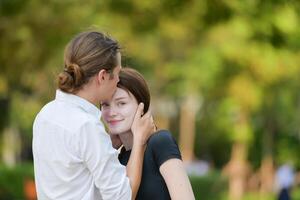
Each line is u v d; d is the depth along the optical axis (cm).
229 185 5038
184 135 6600
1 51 3192
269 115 6100
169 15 2844
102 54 739
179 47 5388
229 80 4634
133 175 749
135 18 3091
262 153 6469
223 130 6256
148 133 767
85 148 727
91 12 3191
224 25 2739
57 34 3164
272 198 5241
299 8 2530
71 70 738
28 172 3045
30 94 5234
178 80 5741
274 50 2728
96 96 748
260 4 2555
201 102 6450
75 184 735
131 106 777
